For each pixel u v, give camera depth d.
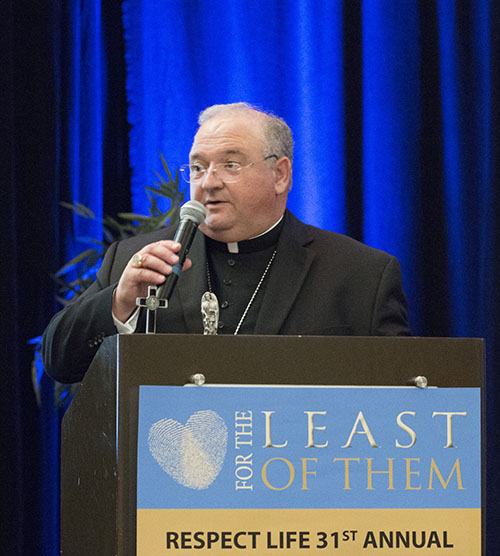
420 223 17.19
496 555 16.06
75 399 6.42
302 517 5.40
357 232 17.16
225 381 5.43
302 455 5.43
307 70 17.28
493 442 16.39
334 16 17.34
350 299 8.91
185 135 17.20
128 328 7.86
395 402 5.57
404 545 5.49
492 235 16.91
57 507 16.58
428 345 5.68
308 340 5.54
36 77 16.80
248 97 17.27
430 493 5.55
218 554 5.31
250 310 9.20
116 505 5.26
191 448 5.34
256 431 5.40
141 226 14.82
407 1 17.42
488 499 16.25
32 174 16.70
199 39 17.36
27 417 16.48
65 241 16.95
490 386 16.58
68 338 8.06
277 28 17.41
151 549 5.25
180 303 8.83
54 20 16.94
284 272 8.95
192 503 5.31
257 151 8.84
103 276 9.36
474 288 16.92
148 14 17.39
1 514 15.63
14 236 16.12
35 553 16.31
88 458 5.96
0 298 15.88
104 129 17.31
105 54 17.39
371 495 5.48
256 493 5.36
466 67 17.25
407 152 17.27
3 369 15.78
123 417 5.29
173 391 5.34
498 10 17.19
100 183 17.12
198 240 9.30
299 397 5.46
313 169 17.22
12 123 16.23
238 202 8.84
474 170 17.09
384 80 17.36
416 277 17.12
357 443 5.50
